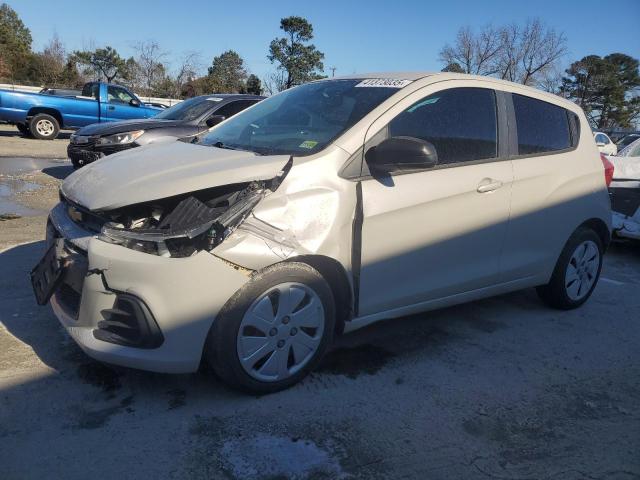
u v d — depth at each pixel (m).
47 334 3.72
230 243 2.83
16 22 56.97
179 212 2.88
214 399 3.11
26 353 3.46
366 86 3.81
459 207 3.69
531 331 4.38
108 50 39.03
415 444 2.84
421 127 3.57
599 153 4.82
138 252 2.77
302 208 3.04
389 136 3.41
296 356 3.20
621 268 6.47
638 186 6.74
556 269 4.62
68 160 12.77
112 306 2.84
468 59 41.78
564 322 4.61
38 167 11.43
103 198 2.91
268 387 3.13
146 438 2.74
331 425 2.94
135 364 2.83
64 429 2.78
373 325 4.27
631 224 6.79
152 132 8.69
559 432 3.04
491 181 3.85
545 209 4.28
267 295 2.99
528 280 4.38
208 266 2.79
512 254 4.16
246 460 2.63
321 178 3.14
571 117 4.64
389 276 3.46
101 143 8.80
